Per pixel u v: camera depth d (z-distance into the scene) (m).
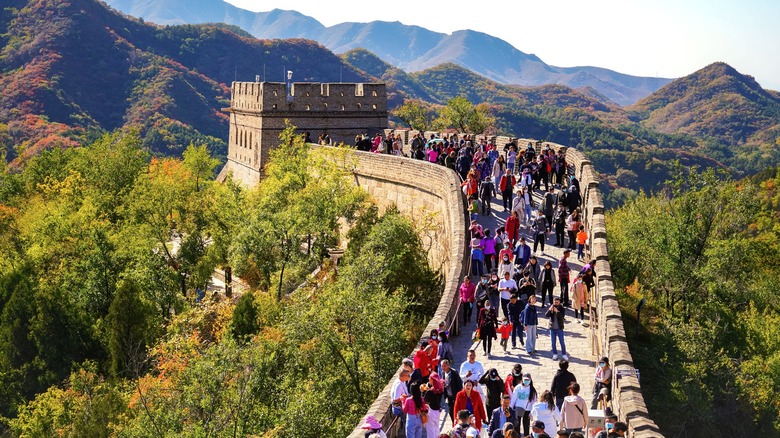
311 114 66.62
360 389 28.88
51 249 65.62
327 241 50.62
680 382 41.38
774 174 123.69
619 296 46.91
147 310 50.44
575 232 33.22
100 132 182.50
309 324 30.14
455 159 45.19
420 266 40.00
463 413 15.90
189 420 30.66
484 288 26.12
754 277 65.12
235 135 72.56
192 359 32.78
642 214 55.66
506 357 23.98
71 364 52.06
